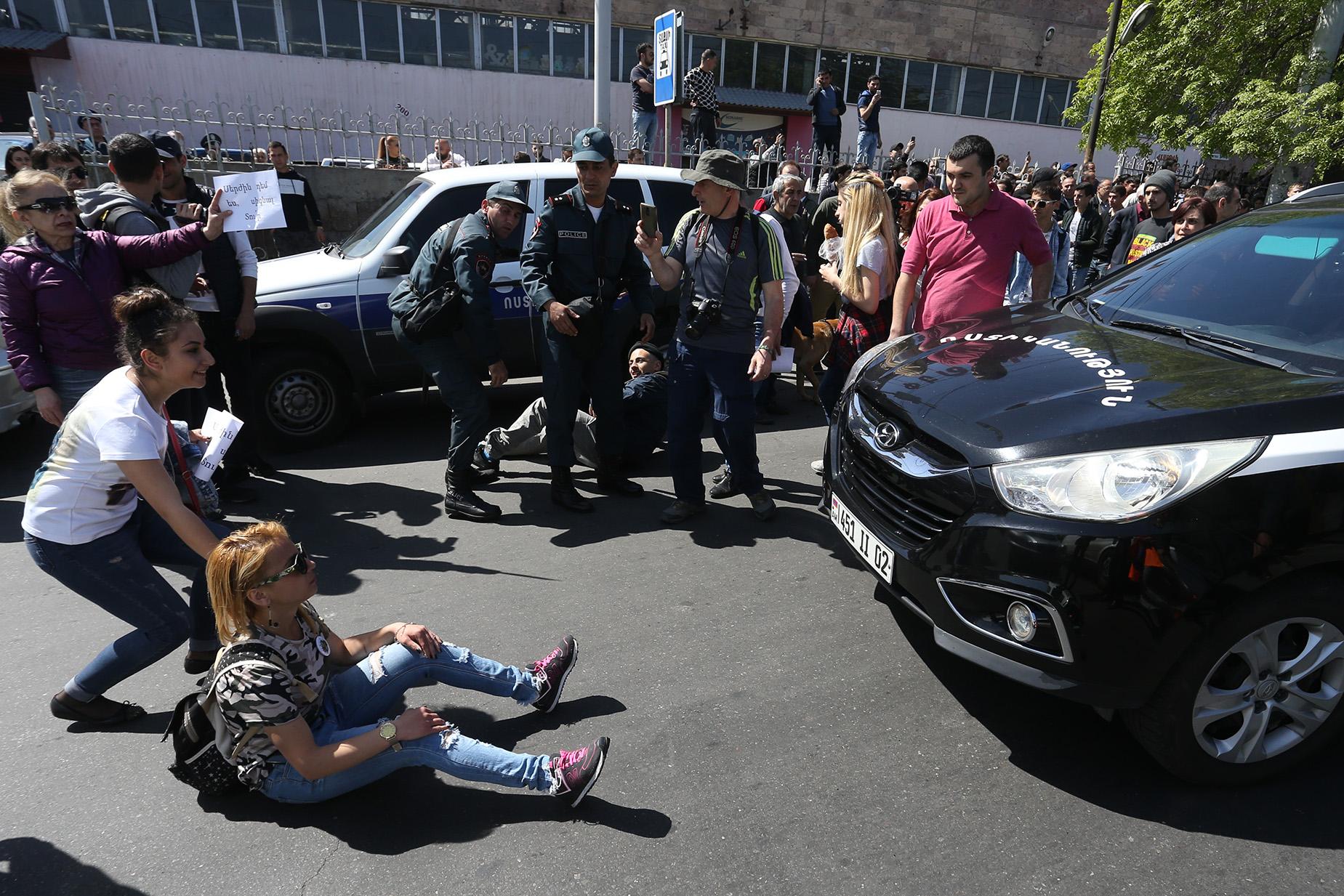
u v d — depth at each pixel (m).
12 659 3.01
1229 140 12.62
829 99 12.60
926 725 2.62
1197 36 13.26
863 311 4.19
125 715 2.66
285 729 2.06
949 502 2.36
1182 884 2.02
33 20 14.15
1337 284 2.69
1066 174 12.09
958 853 2.11
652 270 4.16
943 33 20.03
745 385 4.02
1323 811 2.26
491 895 1.99
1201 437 2.08
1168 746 2.22
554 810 2.26
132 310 2.28
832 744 2.52
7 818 2.24
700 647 3.07
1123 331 2.91
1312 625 2.20
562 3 16.91
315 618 2.31
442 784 2.37
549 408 4.28
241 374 4.59
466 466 4.30
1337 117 11.91
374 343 5.25
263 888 2.01
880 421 2.78
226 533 2.79
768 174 10.17
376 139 9.61
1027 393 2.49
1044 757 2.47
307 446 5.36
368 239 5.45
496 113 17.12
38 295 3.26
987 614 2.27
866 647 3.07
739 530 4.17
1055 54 21.00
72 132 8.14
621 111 17.98
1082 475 2.12
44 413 3.37
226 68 15.27
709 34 18.56
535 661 2.97
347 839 2.17
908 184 6.66
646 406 4.99
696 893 1.99
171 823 2.23
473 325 4.01
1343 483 2.06
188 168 8.19
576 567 3.74
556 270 4.17
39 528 2.39
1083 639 2.08
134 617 2.55
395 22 16.06
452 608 3.36
